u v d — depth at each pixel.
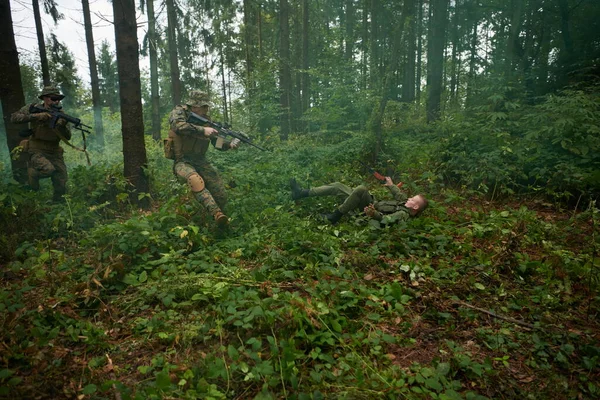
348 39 14.82
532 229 4.40
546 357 2.48
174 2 14.71
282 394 2.05
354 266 3.56
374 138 8.02
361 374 2.09
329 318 2.56
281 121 14.77
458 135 7.20
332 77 11.95
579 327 2.80
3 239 3.91
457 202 5.79
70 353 2.33
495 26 15.44
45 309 2.65
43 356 2.15
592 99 6.64
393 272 3.47
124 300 2.93
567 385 2.20
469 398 2.04
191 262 3.35
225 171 6.93
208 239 4.02
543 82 10.51
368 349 2.47
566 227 4.61
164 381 1.91
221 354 2.34
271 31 24.02
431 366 2.36
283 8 14.95
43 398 1.97
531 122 7.08
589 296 3.14
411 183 5.86
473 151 6.77
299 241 3.81
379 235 4.20
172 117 4.67
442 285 3.27
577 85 7.56
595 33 10.97
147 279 3.22
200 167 4.85
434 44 11.83
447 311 2.98
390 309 2.86
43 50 13.30
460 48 17.47
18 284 3.22
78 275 3.19
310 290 2.84
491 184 6.20
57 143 5.50
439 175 6.23
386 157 7.78
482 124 7.39
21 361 2.21
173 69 14.54
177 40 17.97
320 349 2.37
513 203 5.88
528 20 13.13
